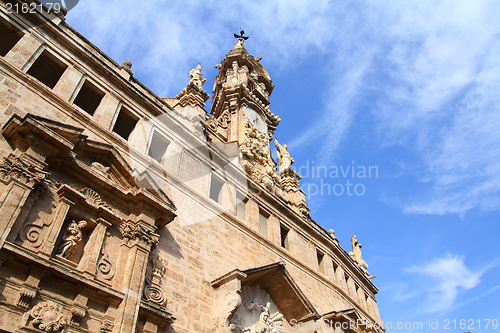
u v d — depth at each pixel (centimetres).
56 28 1655
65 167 1346
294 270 2191
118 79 1805
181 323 1419
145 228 1453
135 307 1263
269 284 1969
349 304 2555
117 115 1728
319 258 2603
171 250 1555
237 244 1900
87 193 1387
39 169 1236
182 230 1658
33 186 1205
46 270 1128
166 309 1388
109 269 1312
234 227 1950
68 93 1566
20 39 1525
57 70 1659
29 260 1095
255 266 1920
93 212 1375
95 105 1770
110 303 1245
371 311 3000
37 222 1197
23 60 1477
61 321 1105
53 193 1287
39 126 1257
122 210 1477
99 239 1327
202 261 1659
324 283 2392
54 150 1301
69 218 1321
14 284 1070
